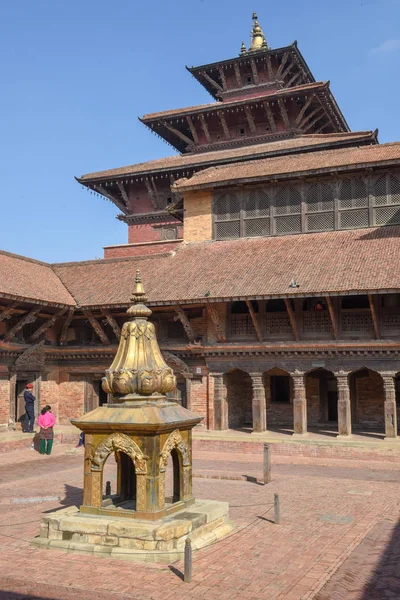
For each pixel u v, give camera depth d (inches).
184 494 453.1
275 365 937.5
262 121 1550.2
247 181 1067.9
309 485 669.9
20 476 748.6
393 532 469.4
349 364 892.6
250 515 526.0
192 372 1003.3
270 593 341.1
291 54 1558.8
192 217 1143.6
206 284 948.0
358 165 986.7
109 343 1072.2
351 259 909.8
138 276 475.5
